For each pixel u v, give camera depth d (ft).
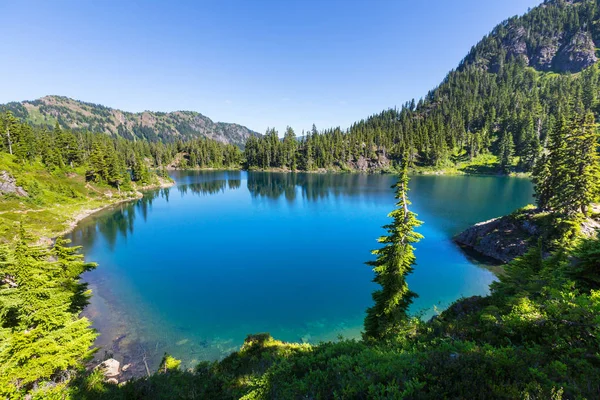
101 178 319.06
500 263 126.93
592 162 110.52
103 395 39.52
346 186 385.70
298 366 32.32
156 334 84.12
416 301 98.63
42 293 53.36
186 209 266.36
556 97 490.90
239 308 98.53
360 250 156.25
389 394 19.88
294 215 235.81
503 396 17.74
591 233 106.73
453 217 204.44
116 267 136.87
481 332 34.06
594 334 23.45
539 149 385.09
